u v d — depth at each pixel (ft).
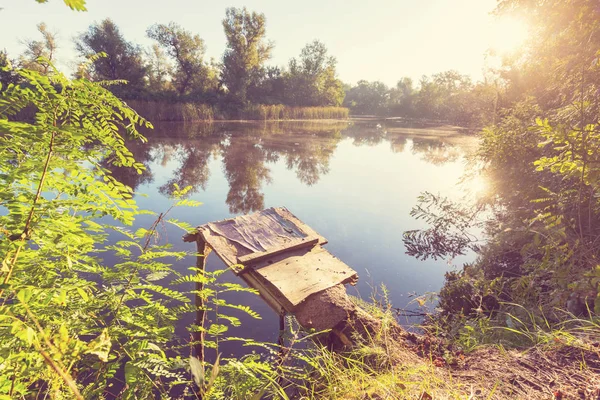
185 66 133.08
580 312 9.71
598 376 6.35
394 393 6.49
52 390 4.32
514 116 23.58
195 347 11.09
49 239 4.24
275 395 6.72
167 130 88.63
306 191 39.11
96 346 3.59
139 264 5.98
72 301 5.37
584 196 10.27
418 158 63.46
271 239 13.57
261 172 47.42
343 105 308.60
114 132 4.86
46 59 4.12
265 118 148.05
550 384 6.43
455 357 8.54
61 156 4.75
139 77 117.50
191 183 39.40
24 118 33.63
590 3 13.04
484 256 20.33
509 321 10.92
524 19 18.65
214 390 5.85
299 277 11.13
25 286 3.81
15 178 4.21
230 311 15.75
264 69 157.48
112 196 4.72
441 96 209.77
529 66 22.59
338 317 9.57
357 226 28.35
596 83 12.14
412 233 26.43
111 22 108.27
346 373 7.69
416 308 16.80
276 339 13.94
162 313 6.33
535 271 12.28
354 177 47.21
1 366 3.81
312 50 175.83
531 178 19.02
